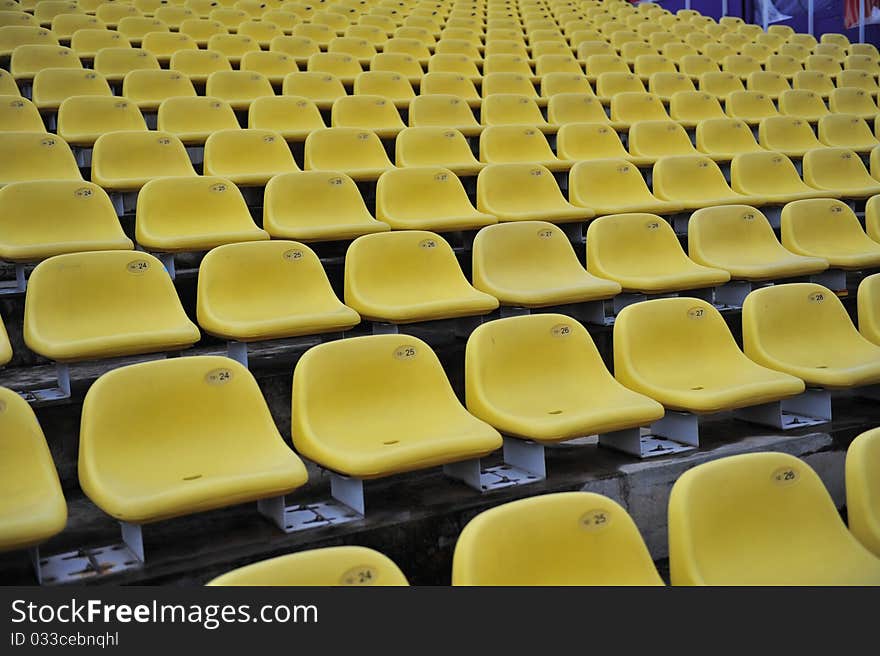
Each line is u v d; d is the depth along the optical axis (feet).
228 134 17.06
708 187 18.57
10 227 12.65
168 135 16.43
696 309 11.73
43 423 9.40
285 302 11.93
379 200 15.60
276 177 14.87
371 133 18.35
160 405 8.61
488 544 5.83
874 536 7.33
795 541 7.07
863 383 11.30
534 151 19.83
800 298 12.44
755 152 19.24
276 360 11.47
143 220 13.66
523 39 32.81
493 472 9.80
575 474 9.62
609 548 6.31
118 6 27.53
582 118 22.91
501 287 12.94
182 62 22.99
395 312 11.60
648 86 27.86
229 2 31.35
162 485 7.88
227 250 11.76
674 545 6.66
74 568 7.41
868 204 16.85
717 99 25.63
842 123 22.89
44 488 7.46
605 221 14.44
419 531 8.46
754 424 11.48
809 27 39.22
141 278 11.23
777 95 26.94
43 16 26.76
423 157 18.63
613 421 9.66
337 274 14.11
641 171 20.20
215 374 8.95
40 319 10.30
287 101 20.11
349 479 8.73
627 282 13.69
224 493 7.64
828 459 11.08
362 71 26.25
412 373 9.86
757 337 11.96
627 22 37.40
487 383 10.09
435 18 34.83
